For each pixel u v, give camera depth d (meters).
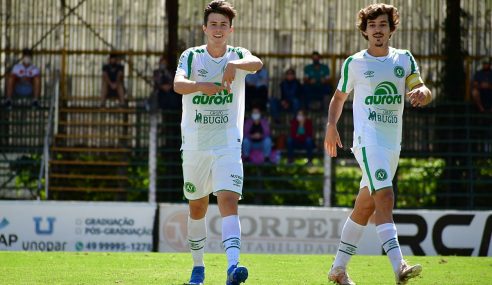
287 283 27.27
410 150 76.81
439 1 79.06
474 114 75.25
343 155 76.31
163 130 75.19
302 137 71.50
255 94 73.06
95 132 76.44
